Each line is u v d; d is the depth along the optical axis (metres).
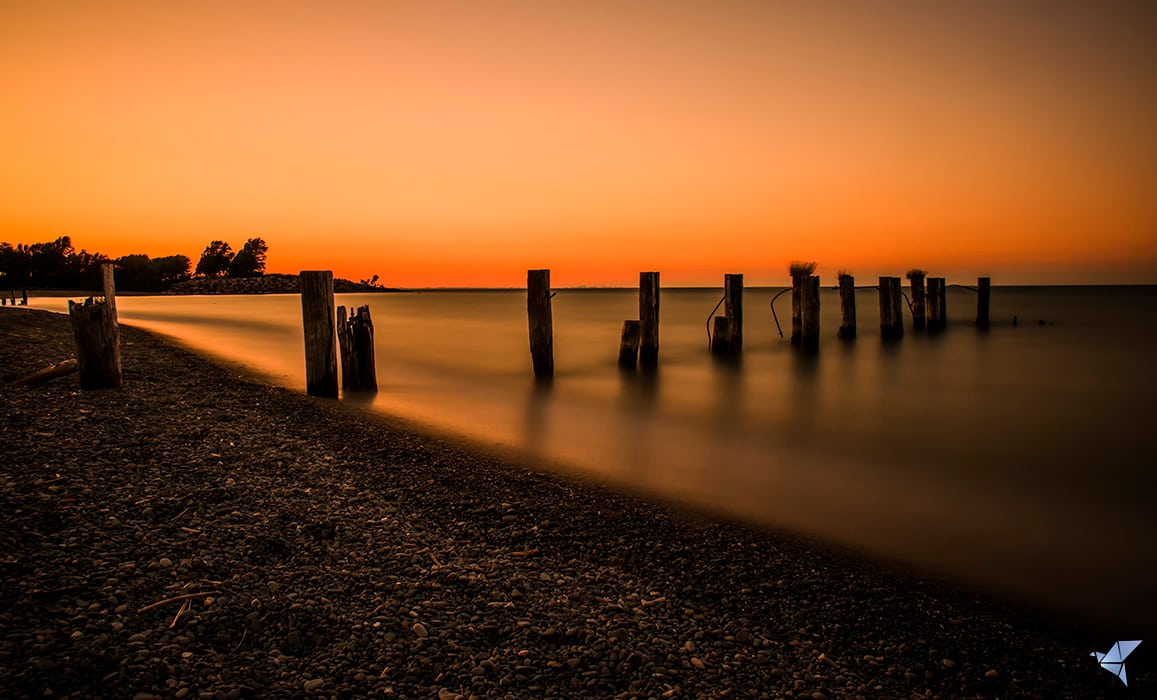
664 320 40.00
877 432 10.51
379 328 33.00
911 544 5.86
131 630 3.44
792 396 13.76
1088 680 3.83
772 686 3.57
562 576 4.82
